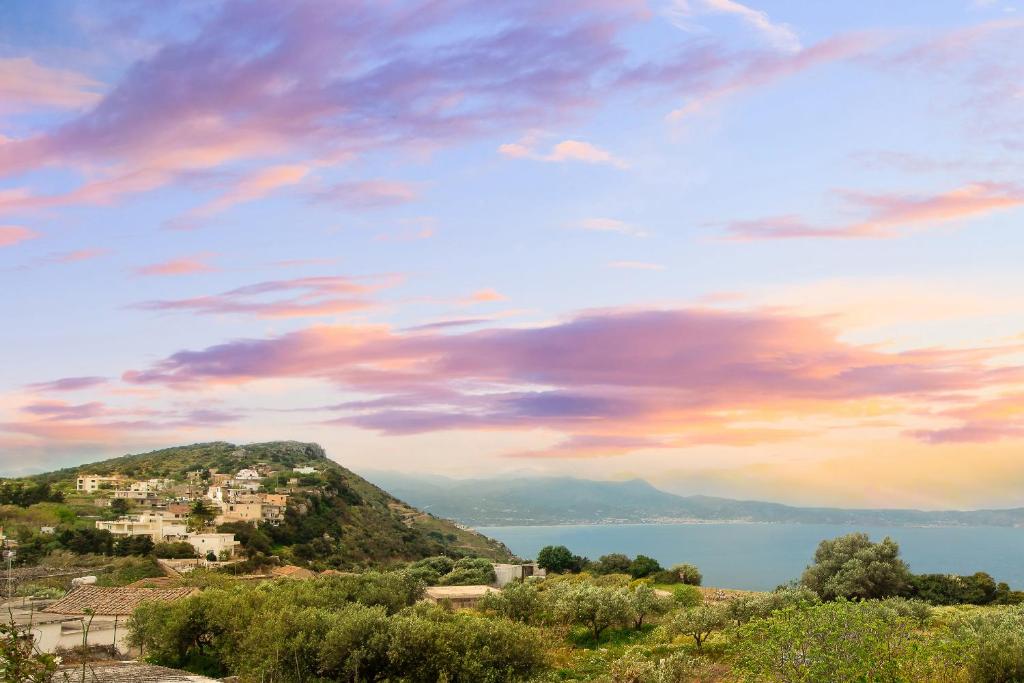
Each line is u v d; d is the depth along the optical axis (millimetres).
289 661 48312
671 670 39656
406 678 45906
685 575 93312
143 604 58406
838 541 80500
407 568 110688
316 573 119438
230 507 148375
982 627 37562
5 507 135000
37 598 72125
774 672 31484
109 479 183375
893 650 32156
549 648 53062
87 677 26547
